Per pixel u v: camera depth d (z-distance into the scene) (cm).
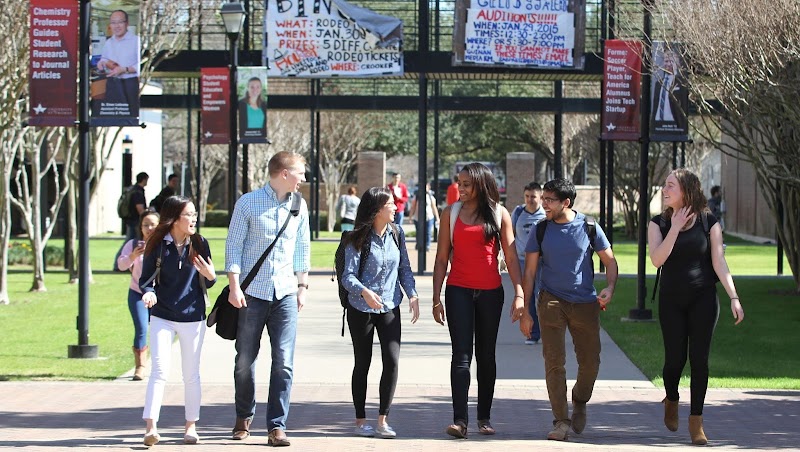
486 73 2169
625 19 2206
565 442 841
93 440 837
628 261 2888
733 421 939
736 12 1506
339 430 891
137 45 1344
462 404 845
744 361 1264
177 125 6197
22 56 1711
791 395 1066
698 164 4584
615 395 1075
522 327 872
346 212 2730
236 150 1969
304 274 851
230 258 816
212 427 905
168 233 825
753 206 4241
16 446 810
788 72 1510
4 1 1677
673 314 830
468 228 850
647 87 1627
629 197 4203
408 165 8525
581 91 4338
